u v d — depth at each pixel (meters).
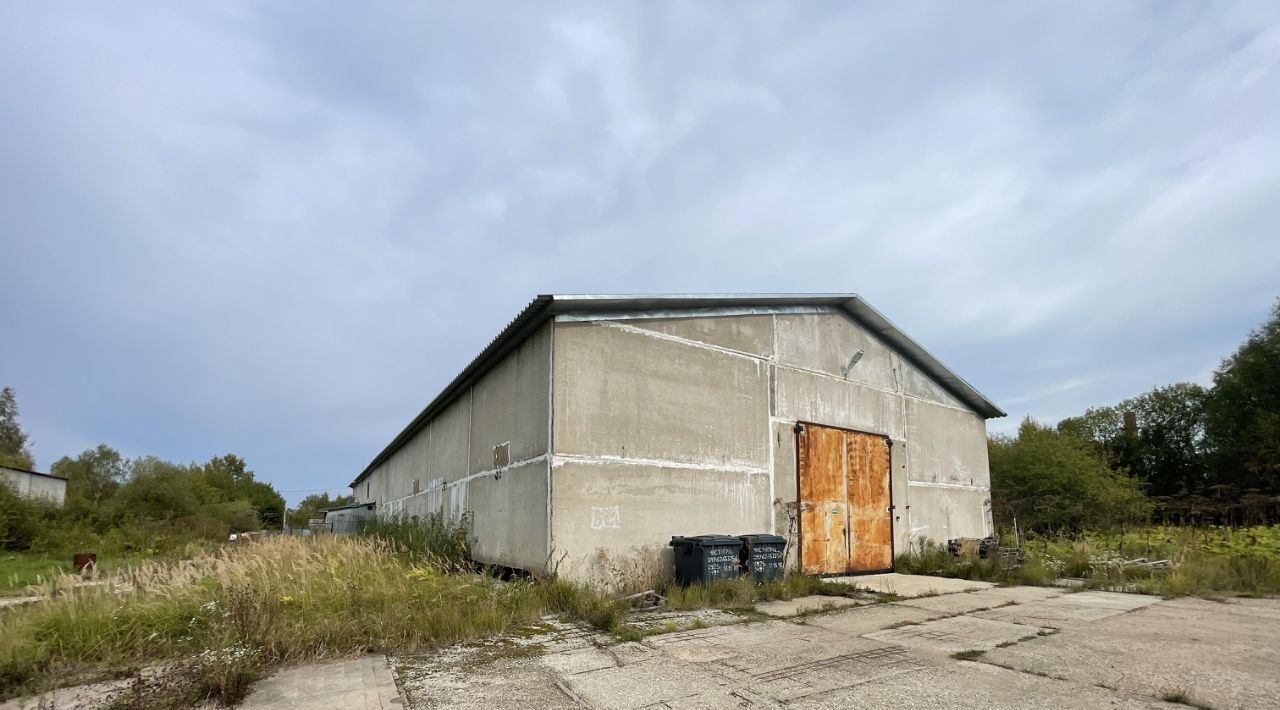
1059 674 5.23
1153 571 11.29
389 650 6.08
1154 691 4.75
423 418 18.23
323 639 5.98
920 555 14.59
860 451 14.14
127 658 5.70
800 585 9.88
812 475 12.80
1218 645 6.23
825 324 13.91
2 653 5.30
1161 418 38.75
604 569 9.37
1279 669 5.33
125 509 27.80
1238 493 27.95
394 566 8.73
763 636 6.74
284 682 5.10
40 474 27.33
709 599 8.77
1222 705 4.43
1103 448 39.47
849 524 13.42
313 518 53.91
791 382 12.81
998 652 6.00
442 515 14.41
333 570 8.05
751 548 10.13
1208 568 10.62
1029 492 24.09
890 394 15.45
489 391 12.58
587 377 9.75
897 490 15.00
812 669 5.43
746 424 11.73
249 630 5.78
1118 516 22.80
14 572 14.55
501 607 7.46
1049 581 11.15
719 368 11.49
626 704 4.55
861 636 6.74
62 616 6.03
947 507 16.64
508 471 10.98
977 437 18.53
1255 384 31.03
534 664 5.61
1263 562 10.68
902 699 4.61
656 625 7.30
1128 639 6.52
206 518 29.34
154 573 7.90
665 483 10.30
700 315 11.40
